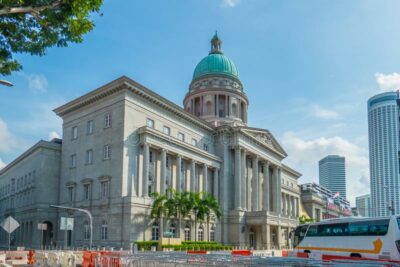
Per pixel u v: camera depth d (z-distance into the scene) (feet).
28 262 117.08
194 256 75.31
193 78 347.36
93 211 192.85
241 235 244.42
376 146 507.30
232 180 258.57
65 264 102.78
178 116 231.50
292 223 285.02
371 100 529.45
